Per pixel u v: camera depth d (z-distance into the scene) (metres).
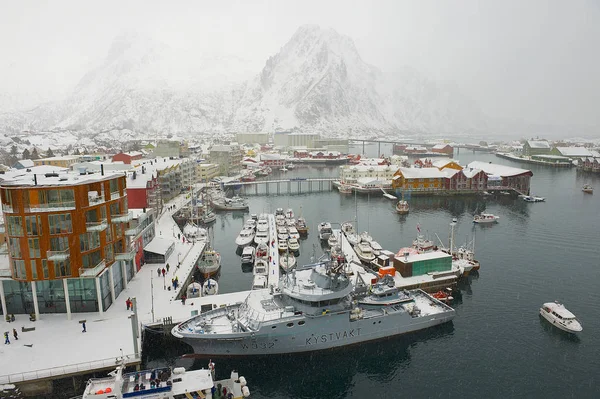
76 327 61.50
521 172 198.50
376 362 61.47
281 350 60.72
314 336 61.06
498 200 181.75
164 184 161.00
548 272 94.50
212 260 93.06
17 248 60.81
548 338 66.81
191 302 70.88
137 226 86.00
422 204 174.38
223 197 171.62
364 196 193.50
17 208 59.16
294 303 61.38
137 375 47.28
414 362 61.22
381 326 64.81
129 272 81.44
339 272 63.50
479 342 65.81
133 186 120.88
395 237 124.62
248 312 61.72
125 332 60.03
